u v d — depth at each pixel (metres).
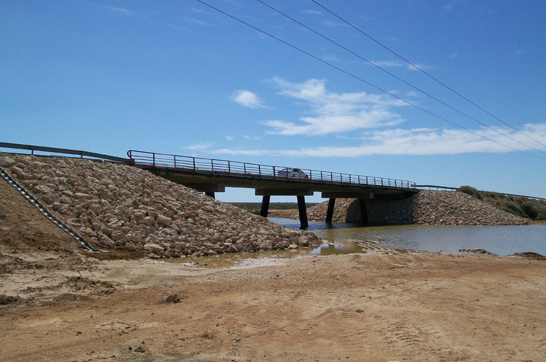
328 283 14.65
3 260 13.84
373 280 15.27
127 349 7.69
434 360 7.56
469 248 29.66
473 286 14.29
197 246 22.00
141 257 18.45
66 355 7.28
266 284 14.26
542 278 15.92
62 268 14.08
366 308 11.20
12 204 18.23
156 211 23.42
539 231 46.75
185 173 34.31
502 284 14.71
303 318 10.20
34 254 15.14
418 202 64.12
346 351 7.98
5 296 10.75
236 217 28.34
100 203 21.92
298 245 27.75
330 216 64.00
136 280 13.91
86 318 9.63
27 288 11.59
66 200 20.89
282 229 29.41
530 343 8.52
